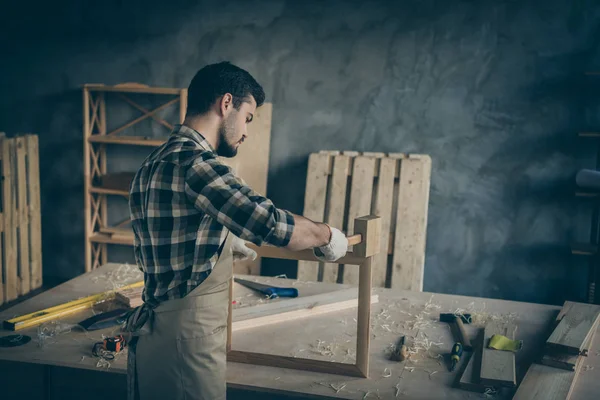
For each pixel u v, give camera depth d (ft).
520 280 16.12
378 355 7.89
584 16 14.93
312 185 16.07
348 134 16.55
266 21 16.52
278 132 16.92
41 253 18.31
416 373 7.43
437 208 16.30
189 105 6.44
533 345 8.21
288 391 6.98
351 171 15.93
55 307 8.97
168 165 5.98
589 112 15.23
